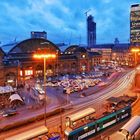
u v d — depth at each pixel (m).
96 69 149.12
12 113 58.38
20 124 50.44
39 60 115.81
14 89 76.50
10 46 145.38
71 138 40.16
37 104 68.44
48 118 56.03
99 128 46.00
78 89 88.38
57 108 64.12
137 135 41.50
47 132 39.91
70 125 43.97
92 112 48.41
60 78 114.81
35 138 37.88
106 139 39.75
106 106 61.16
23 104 68.19
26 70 111.50
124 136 37.97
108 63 184.25
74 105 67.81
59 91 87.88
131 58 184.00
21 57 113.25
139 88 90.56
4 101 68.75
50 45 138.12
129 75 123.06
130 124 41.44
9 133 46.56
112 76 123.00
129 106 55.53
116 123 50.81
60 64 126.88
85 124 43.03
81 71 136.75
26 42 133.62
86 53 138.88
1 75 95.19
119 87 94.56
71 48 153.50
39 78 113.50
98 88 93.69
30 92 85.19
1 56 94.81
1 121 53.78
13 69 99.25
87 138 43.22
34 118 53.59
